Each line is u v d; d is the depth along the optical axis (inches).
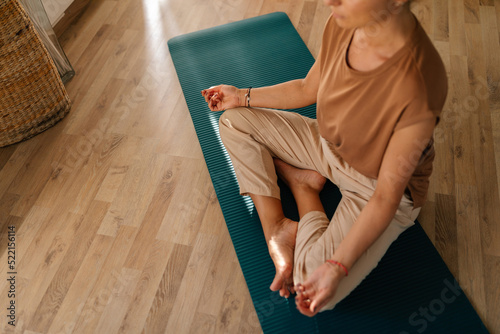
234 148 68.8
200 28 110.6
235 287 67.9
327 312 62.8
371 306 63.0
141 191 80.4
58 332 65.2
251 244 70.9
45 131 90.8
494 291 64.9
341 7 42.1
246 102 70.2
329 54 53.6
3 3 72.2
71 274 70.9
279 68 97.6
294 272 59.2
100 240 74.5
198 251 72.1
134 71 101.8
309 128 68.7
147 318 65.7
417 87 43.3
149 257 72.0
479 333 59.8
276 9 113.4
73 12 113.6
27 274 71.2
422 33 44.0
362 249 51.8
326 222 62.2
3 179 83.7
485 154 80.7
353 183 60.5
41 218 78.0
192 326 64.6
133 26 112.4
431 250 68.4
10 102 82.0
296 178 69.6
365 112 48.8
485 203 74.6
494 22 104.1
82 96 97.2
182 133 89.0
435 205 74.9
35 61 81.6
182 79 98.1
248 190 67.1
